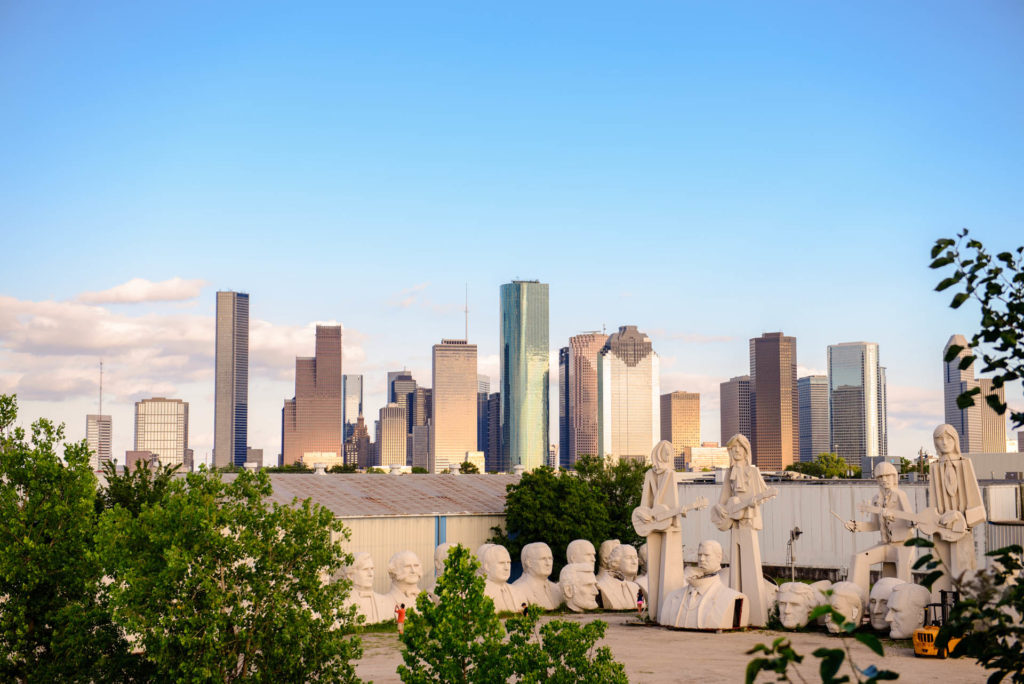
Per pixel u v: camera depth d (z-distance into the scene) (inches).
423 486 2738.7
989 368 377.1
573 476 2672.2
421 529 2427.4
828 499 2787.9
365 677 1364.4
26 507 994.1
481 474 3029.0
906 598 1648.6
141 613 882.8
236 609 886.4
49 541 1003.9
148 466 1905.8
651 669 1401.3
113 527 931.3
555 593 2306.8
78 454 1038.4
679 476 3998.5
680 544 1996.8
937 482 1754.4
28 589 964.0
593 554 2368.4
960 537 1706.4
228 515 916.6
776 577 2869.1
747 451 1966.0
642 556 2600.9
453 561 850.8
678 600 1900.8
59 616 949.8
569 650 823.7
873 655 1498.5
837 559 2751.0
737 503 1918.1
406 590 2086.6
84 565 986.7
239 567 910.4
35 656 978.7
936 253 384.2
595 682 813.9
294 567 933.8
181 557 860.0
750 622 1891.0
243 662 896.9
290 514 944.3
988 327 374.6
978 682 1272.1
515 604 2199.8
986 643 348.5
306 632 889.5
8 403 1029.2
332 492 2536.9
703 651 1582.2
